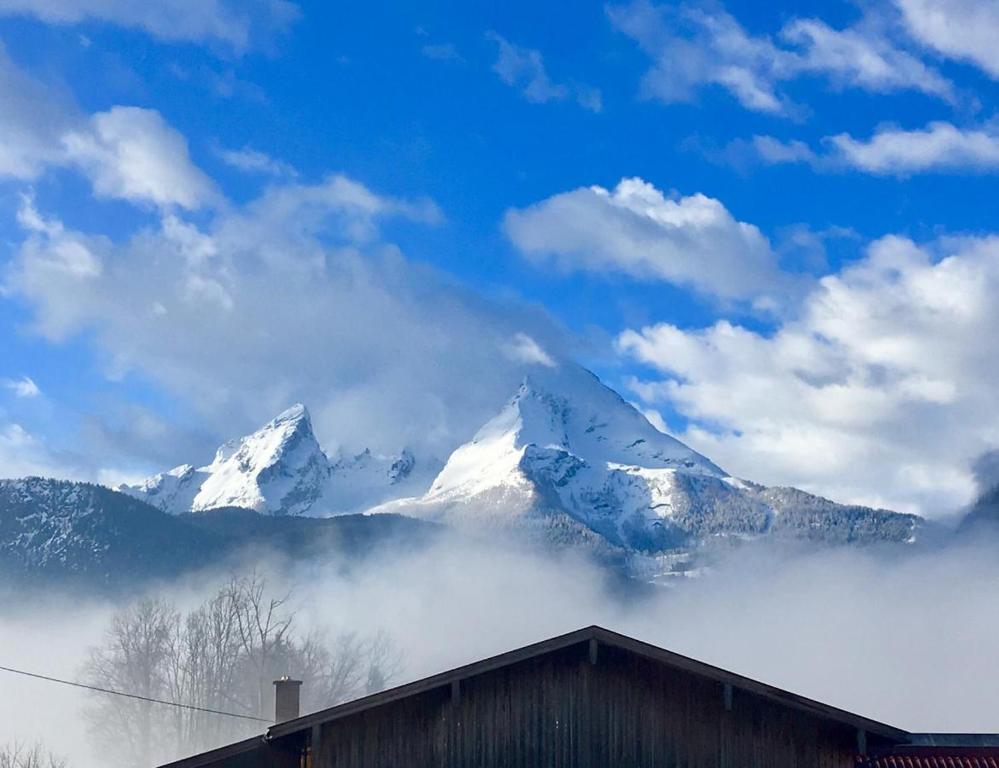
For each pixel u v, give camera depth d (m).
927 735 48.16
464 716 42.62
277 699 49.19
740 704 43.16
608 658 43.28
